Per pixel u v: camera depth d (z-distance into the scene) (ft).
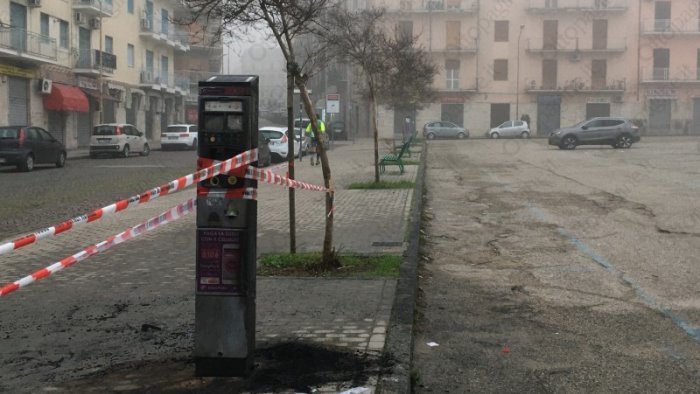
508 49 196.34
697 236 30.32
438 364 15.24
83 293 21.01
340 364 13.93
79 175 71.20
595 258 26.25
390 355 14.49
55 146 80.69
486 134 189.88
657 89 193.57
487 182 56.18
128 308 19.20
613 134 108.27
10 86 104.47
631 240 29.68
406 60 82.53
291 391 12.45
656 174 60.13
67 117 122.83
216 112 12.69
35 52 105.29
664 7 191.62
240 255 12.85
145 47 156.04
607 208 39.24
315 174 61.57
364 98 129.18
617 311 19.31
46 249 29.27
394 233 30.04
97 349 15.49
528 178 59.06
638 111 194.70
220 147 12.76
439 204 42.60
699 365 15.06
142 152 111.04
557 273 23.97
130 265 25.13
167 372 13.69
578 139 108.68
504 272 24.29
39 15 110.11
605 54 193.98
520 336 17.21
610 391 13.66
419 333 17.46
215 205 12.75
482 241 30.14
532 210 39.11
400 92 89.66
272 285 20.97
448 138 183.42
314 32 31.68
